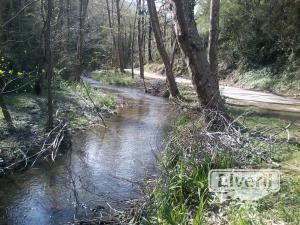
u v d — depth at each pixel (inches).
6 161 351.9
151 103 751.1
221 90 907.4
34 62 663.1
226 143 299.4
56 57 744.3
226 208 235.5
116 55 1622.8
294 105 705.0
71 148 420.2
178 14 440.8
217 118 368.2
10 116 460.4
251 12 1117.1
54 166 362.3
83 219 257.6
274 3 1041.5
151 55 1929.1
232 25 1190.3
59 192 303.9
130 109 677.9
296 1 984.3
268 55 1088.2
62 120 473.1
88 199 291.0
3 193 301.1
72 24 1023.0
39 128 439.2
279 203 229.8
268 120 512.7
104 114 611.5
